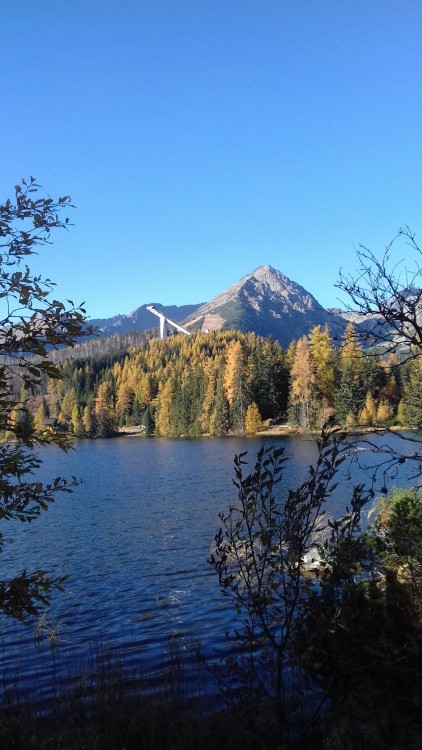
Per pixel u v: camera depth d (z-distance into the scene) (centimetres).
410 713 443
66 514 2505
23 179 368
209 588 1305
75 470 4681
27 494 385
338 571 404
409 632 471
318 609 396
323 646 407
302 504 409
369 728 441
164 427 10375
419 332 521
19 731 522
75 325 356
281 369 8962
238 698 471
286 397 8812
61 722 566
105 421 11250
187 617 1088
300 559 404
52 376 366
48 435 385
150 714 544
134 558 1661
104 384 13550
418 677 435
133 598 1256
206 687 662
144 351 17988
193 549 1739
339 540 410
